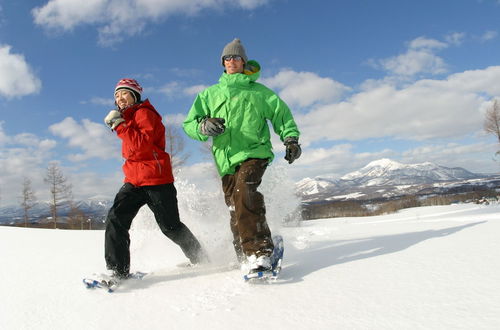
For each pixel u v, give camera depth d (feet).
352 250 8.20
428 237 9.15
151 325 4.47
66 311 5.33
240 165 7.70
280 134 8.31
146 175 7.39
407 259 6.57
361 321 3.92
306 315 4.25
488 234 8.81
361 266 6.35
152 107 7.89
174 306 5.11
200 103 8.58
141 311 5.04
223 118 7.52
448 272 5.49
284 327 3.96
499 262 5.84
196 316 4.62
